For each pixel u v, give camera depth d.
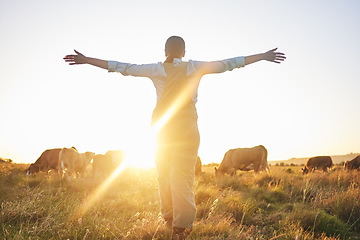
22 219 3.92
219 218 4.07
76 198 5.69
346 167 22.11
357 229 4.22
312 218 4.13
